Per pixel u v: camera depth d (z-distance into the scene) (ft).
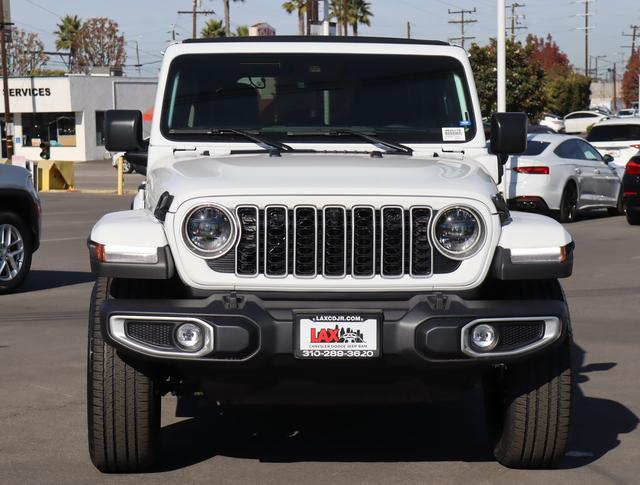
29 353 29.84
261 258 17.33
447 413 23.44
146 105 258.78
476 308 17.15
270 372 17.39
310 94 22.16
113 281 18.37
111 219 18.07
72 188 126.21
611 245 56.44
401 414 23.32
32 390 25.44
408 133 22.02
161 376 18.86
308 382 17.58
